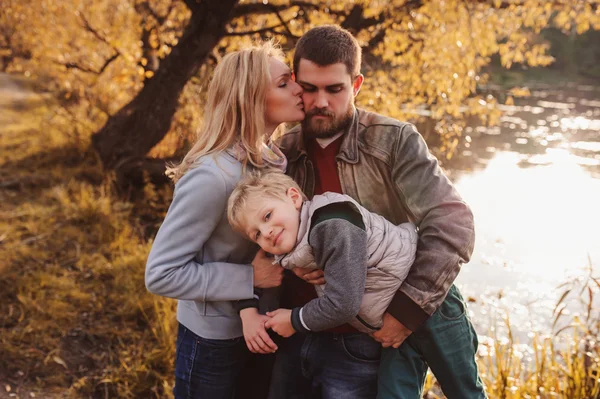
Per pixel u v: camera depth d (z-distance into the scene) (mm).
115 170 7160
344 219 1830
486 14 6965
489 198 9375
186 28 6883
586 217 8461
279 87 2021
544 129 16844
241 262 2129
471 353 2062
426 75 6984
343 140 2084
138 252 5301
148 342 4027
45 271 4898
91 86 9312
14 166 8023
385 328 1946
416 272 1911
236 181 1989
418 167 2000
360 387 2088
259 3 6777
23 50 10297
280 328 1963
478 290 5707
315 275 1930
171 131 7727
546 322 5000
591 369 3232
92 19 8820
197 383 2146
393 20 6453
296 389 2221
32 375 3604
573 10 6809
